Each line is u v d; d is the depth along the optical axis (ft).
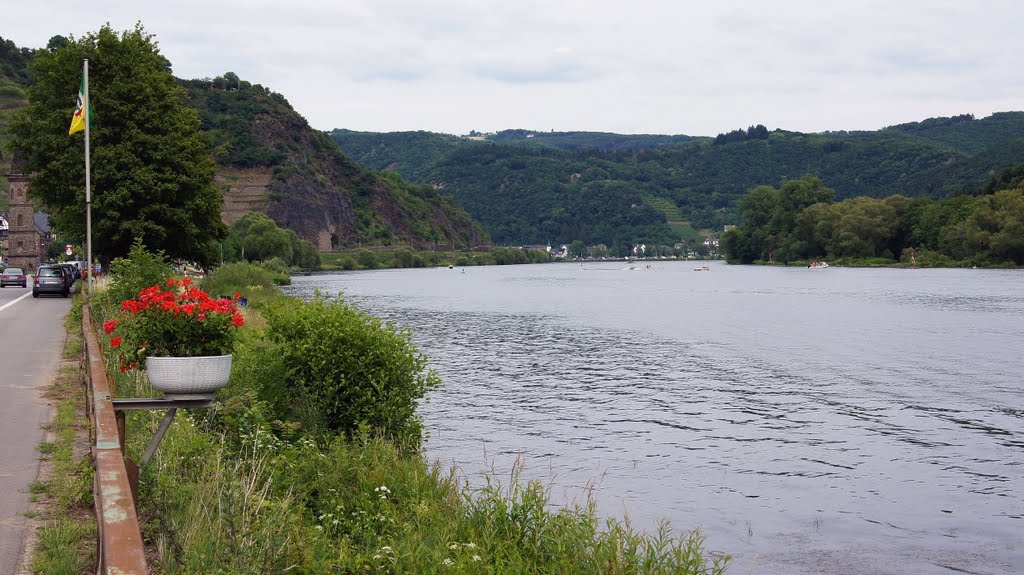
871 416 87.66
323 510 37.99
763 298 291.58
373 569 31.35
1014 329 177.99
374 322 57.16
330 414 53.57
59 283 169.89
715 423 83.25
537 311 240.12
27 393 53.36
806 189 637.30
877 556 48.21
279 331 55.77
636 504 56.75
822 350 145.18
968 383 109.09
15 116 156.56
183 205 159.53
